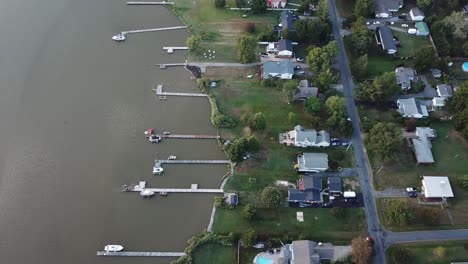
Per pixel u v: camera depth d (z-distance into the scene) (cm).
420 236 10394
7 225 10488
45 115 12494
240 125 12350
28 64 13625
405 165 11631
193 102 12975
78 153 11769
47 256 10081
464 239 10369
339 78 13412
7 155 11669
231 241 10231
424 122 12375
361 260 9594
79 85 13200
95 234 10438
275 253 10031
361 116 12531
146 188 11200
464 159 11781
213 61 13812
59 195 11006
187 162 11675
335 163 11488
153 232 10506
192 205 10956
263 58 13862
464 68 13638
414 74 13412
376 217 10694
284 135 12062
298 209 10812
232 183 11262
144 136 12181
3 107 12594
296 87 12425
